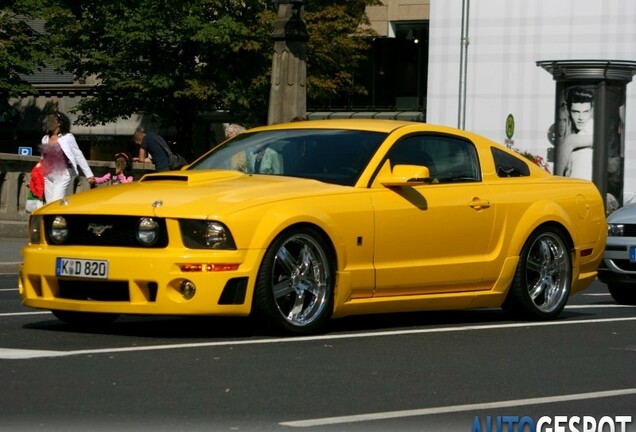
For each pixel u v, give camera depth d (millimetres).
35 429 7867
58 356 10711
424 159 14039
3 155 30891
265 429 8102
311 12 64188
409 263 13547
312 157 13688
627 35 54344
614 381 10531
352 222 12961
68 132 23938
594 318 15492
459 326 14062
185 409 8648
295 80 29734
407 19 73438
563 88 41875
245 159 13930
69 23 66875
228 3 66438
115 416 8328
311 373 10344
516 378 10516
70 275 12211
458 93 57188
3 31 71875
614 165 41750
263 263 12234
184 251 11945
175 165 24406
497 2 56125
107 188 13016
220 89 65688
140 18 64000
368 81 74938
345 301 12992
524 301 14742
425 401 9320
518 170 15102
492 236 14398
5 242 28250
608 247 18594
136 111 69562
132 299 12000
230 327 13258
